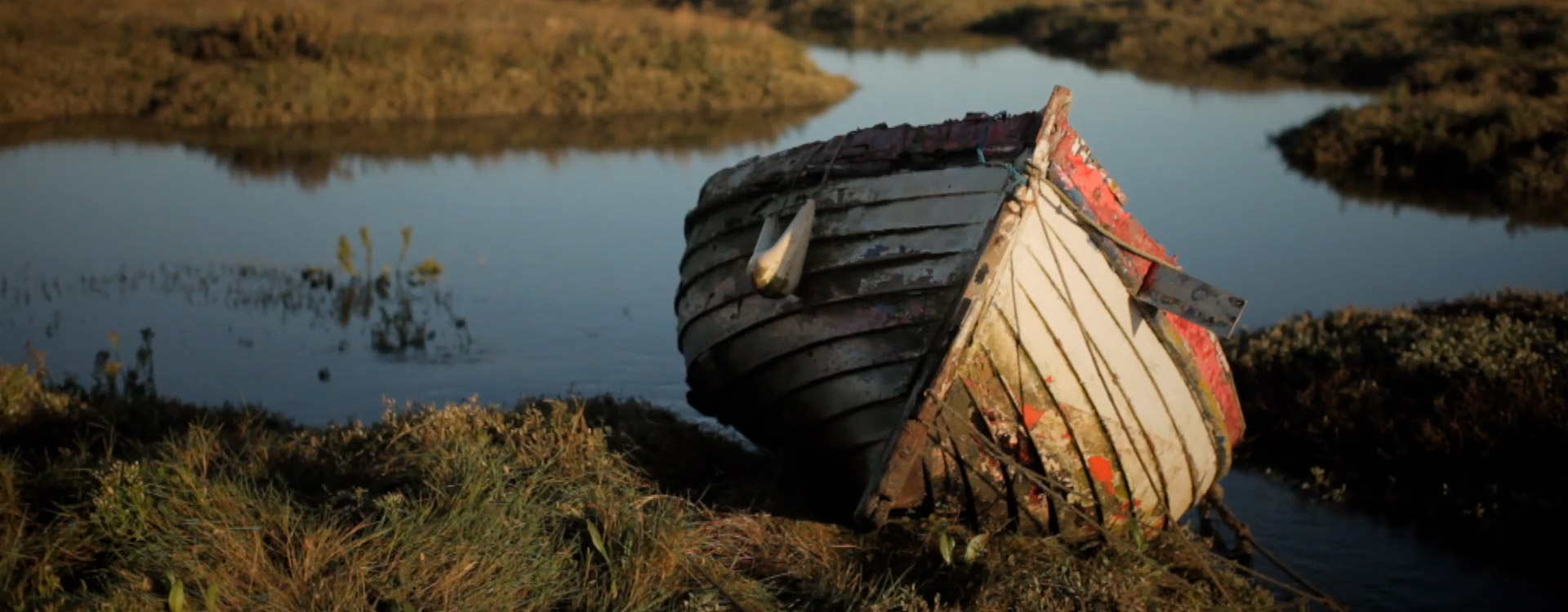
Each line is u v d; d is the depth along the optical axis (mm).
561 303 12766
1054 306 5836
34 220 15977
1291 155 20641
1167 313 6211
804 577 5812
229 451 6953
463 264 14141
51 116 22828
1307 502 8086
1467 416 8305
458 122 24266
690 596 5414
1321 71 31156
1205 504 7406
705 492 6480
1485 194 18328
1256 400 9352
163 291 13055
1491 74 24938
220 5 29594
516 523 5680
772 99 27000
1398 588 6883
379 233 15539
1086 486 6266
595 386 10297
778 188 6520
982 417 5930
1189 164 20203
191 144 21281
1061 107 5762
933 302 5820
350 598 5109
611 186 18453
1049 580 5715
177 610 4805
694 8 48875
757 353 6629
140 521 5492
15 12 26906
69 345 11297
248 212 16562
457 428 6941
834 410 6238
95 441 7613
